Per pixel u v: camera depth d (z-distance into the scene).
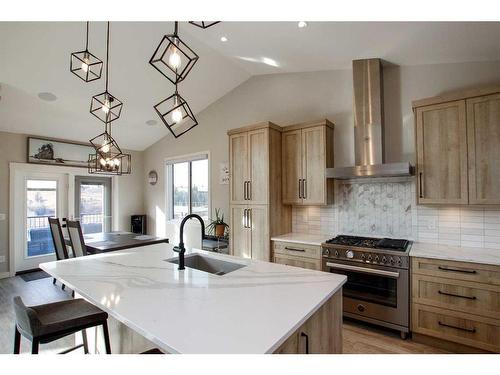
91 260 2.17
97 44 3.31
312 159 3.46
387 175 3.02
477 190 2.45
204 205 5.23
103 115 4.72
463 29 2.20
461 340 2.32
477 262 2.25
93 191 5.80
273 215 3.54
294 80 4.04
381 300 2.73
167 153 5.92
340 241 3.09
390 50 2.82
